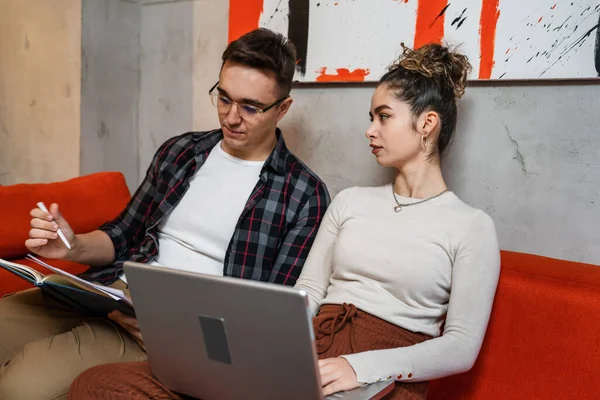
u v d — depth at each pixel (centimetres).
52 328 150
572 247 146
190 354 97
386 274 127
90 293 121
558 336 121
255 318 87
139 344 138
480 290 120
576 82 142
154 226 163
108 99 239
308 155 195
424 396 119
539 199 150
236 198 159
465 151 162
